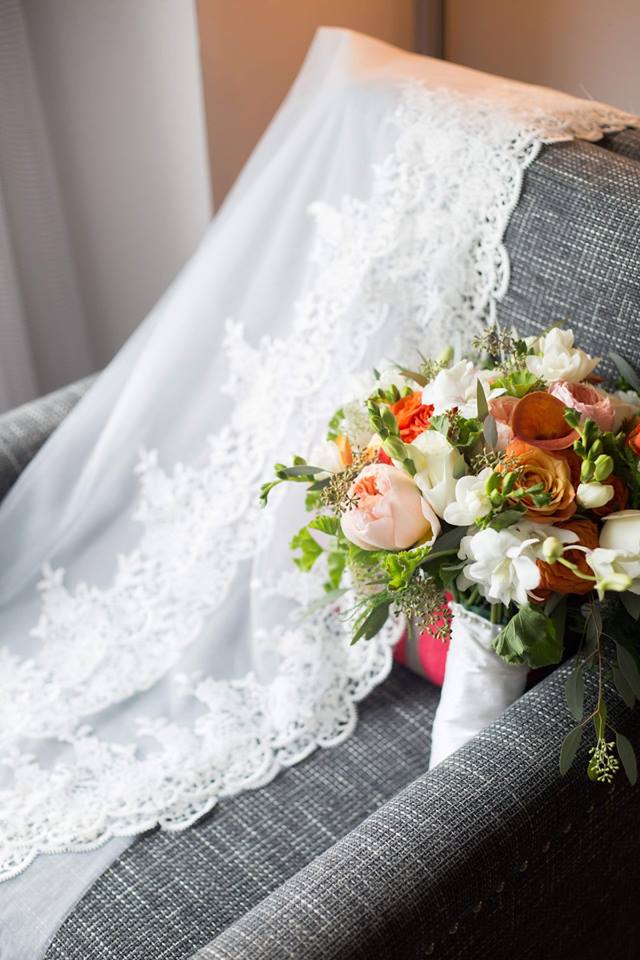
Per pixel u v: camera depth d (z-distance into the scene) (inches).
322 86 57.3
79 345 81.8
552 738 42.7
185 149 67.5
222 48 64.5
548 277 50.4
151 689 55.4
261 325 57.1
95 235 76.4
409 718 53.4
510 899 41.4
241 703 54.1
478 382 42.3
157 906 46.5
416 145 53.1
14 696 55.4
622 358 47.3
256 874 47.6
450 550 42.3
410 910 38.6
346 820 49.6
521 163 50.9
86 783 51.7
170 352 58.0
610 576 39.0
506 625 43.8
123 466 58.7
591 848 43.8
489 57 67.6
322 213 55.0
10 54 69.2
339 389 54.8
